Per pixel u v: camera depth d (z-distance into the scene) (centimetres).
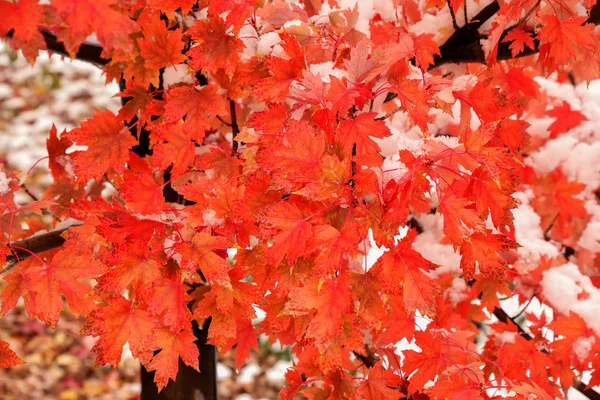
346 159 161
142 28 183
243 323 198
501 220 169
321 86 163
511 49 196
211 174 177
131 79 191
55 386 474
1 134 652
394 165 164
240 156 177
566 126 240
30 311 170
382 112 223
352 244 160
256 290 171
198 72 189
